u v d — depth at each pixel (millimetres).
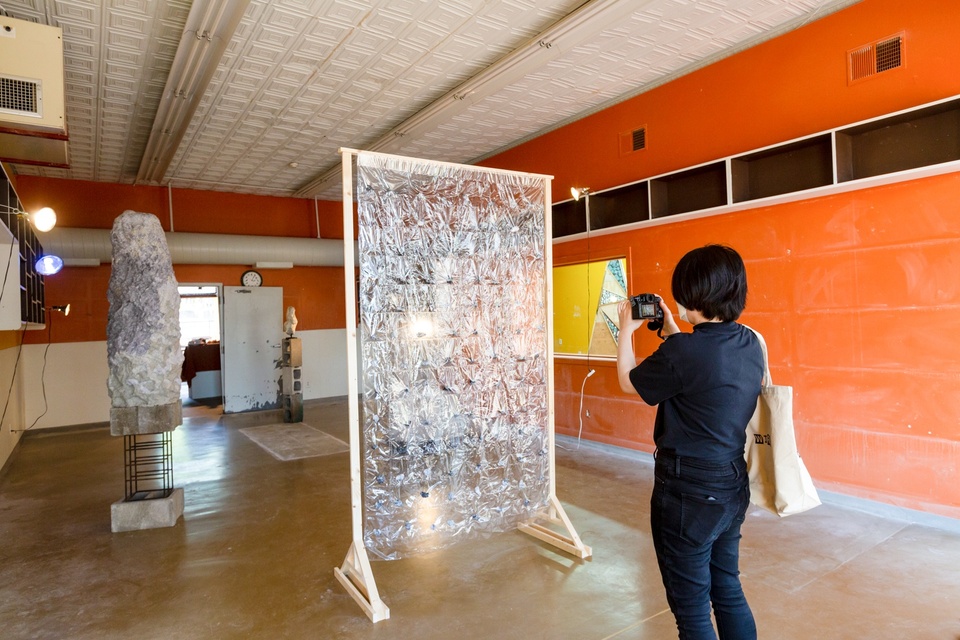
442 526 3098
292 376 7914
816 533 3453
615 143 5523
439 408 3115
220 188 8641
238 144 6613
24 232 5285
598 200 5656
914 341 3535
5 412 5703
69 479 5207
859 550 3195
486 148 7086
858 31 3777
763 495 1724
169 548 3516
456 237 3180
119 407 4035
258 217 9141
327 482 4938
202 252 8188
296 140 6512
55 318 7570
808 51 4043
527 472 3393
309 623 2605
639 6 3678
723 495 1548
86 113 5473
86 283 7770
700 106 4758
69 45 4195
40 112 3283
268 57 4516
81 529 3879
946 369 3402
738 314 1658
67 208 7742
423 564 3234
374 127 6168
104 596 2896
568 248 6004
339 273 9961
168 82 4656
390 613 2680
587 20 3859
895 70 3602
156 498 3986
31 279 5715
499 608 2697
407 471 3021
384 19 3988
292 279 9461
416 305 3061
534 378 3434
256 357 9016
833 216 3910
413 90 5199
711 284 1613
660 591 2838
